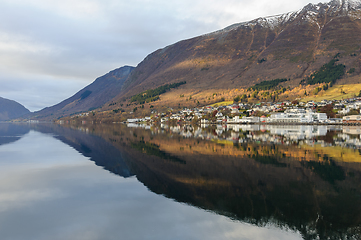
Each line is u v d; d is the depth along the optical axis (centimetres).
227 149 6353
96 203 2627
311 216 2291
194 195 2855
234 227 2088
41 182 3444
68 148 6894
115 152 6094
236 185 3219
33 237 1948
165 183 3334
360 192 2912
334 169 4034
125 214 2348
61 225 2144
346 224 2130
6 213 2394
